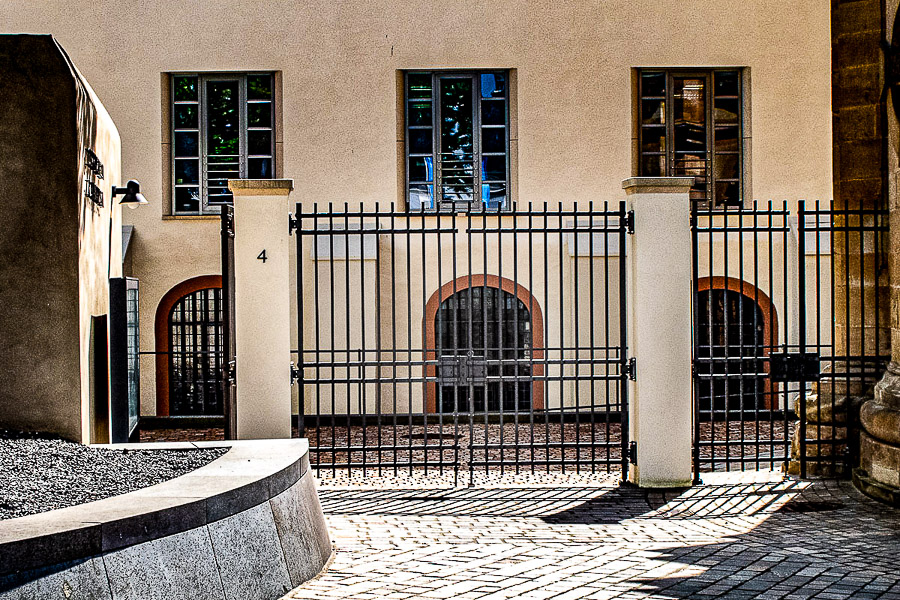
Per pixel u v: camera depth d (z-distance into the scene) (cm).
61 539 479
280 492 652
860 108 1062
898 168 964
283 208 1018
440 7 1791
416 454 1388
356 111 1789
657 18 1800
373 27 1786
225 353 1018
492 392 1800
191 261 1809
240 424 1015
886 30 1031
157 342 1816
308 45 1788
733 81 1838
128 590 505
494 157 1820
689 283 1028
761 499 973
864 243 1057
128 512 523
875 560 718
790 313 1788
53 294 870
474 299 1809
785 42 1812
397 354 1781
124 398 988
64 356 870
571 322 1781
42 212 870
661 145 1828
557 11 1792
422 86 1819
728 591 630
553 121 1797
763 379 1808
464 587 646
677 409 1031
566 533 842
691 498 984
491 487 1059
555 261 1791
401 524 878
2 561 456
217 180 1830
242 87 1819
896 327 979
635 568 698
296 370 1038
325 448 1094
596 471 1170
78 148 884
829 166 1820
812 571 683
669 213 1022
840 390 1078
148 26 1795
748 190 1819
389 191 1792
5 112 868
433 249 1797
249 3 1792
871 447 988
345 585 654
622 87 1798
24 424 868
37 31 1798
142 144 1803
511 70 1805
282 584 623
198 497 562
